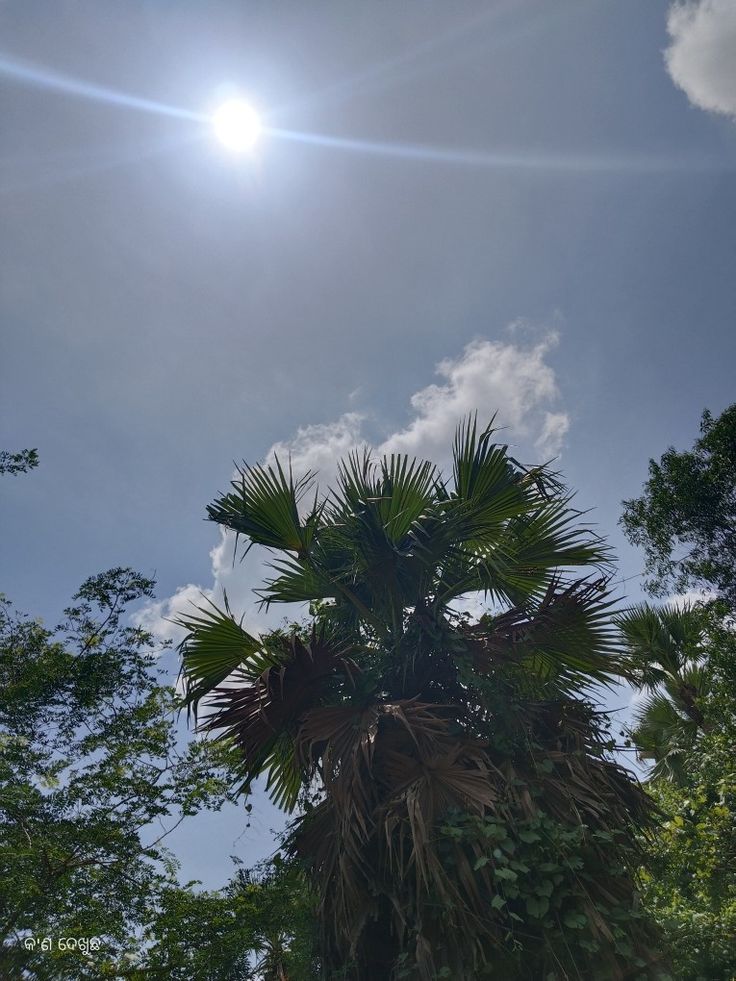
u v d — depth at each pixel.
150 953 6.66
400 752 5.25
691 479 10.36
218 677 6.34
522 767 5.30
